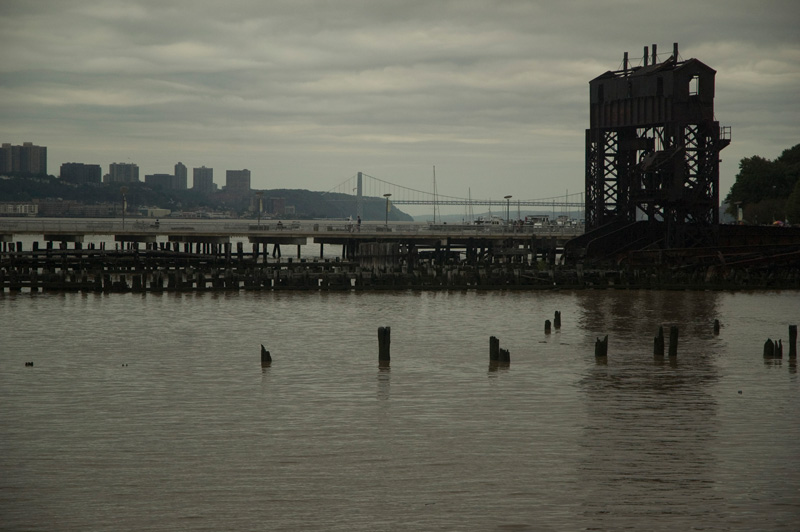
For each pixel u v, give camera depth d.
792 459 32.56
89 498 28.89
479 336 62.19
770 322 69.75
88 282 92.94
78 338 60.75
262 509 28.02
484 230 136.88
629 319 71.81
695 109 98.44
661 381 45.84
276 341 59.69
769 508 28.00
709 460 32.47
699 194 99.69
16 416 38.50
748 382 45.53
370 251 109.75
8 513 27.67
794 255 97.94
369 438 35.25
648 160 97.94
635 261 100.75
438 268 104.44
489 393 43.00
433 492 29.38
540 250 123.50
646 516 27.41
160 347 56.97
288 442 34.72
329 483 30.20
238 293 93.44
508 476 30.83
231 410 39.62
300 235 122.31
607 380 46.03
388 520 27.17
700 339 60.28
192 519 27.27
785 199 184.00
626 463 32.09
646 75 99.88
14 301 84.00
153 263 111.19
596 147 105.69
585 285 98.00
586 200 107.31
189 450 33.72
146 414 38.94
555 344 58.12
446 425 37.09
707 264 98.06
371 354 54.31
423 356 53.62
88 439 35.09
